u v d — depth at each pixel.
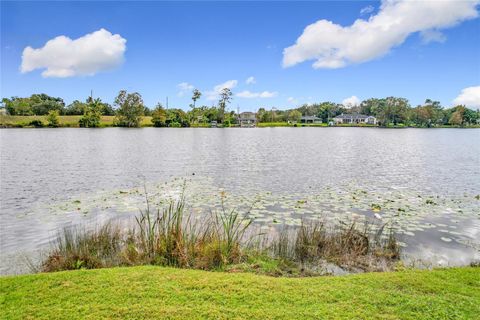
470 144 31.64
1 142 28.67
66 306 2.94
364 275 3.82
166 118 74.50
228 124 83.00
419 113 87.38
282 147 26.44
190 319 2.74
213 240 4.74
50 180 11.54
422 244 5.48
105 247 4.93
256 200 8.48
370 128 82.38
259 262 4.53
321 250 4.98
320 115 103.31
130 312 2.84
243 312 2.86
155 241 4.89
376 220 6.77
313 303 3.06
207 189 10.01
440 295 3.28
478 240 5.68
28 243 5.48
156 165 15.55
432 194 9.55
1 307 2.93
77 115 78.50
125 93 69.00
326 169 14.61
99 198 8.74
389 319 2.81
